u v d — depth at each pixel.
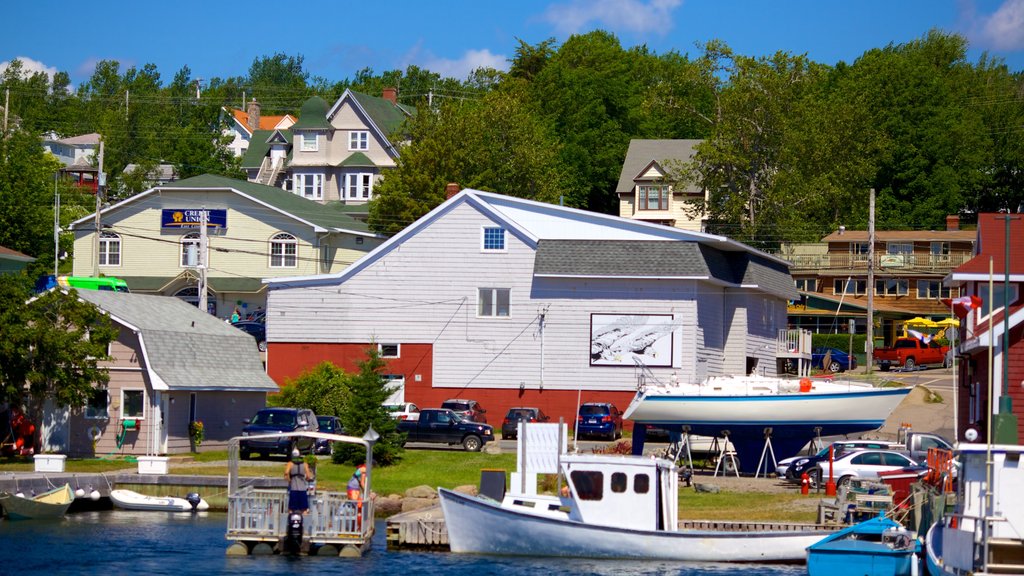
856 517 66.62
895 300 175.62
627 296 113.44
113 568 59.22
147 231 160.50
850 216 193.75
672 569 61.56
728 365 120.31
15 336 86.25
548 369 114.06
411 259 116.81
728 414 85.56
